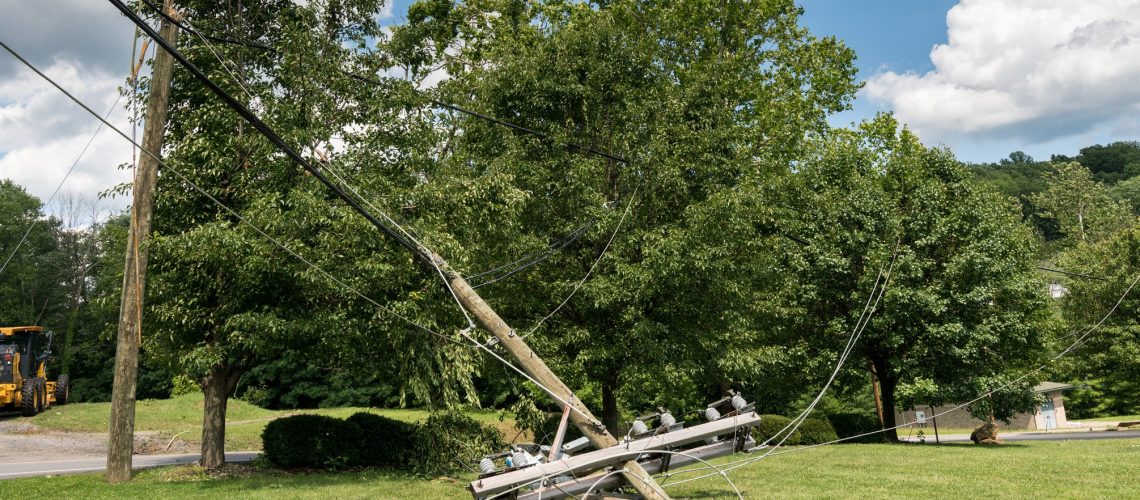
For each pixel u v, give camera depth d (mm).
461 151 21656
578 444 10172
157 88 15203
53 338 55188
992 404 27547
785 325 27094
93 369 55031
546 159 20188
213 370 17172
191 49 16016
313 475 16375
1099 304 44562
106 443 24391
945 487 12453
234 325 14617
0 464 18984
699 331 20094
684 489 12352
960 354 25328
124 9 7523
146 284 15742
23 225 59844
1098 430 42406
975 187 28219
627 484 9656
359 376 18484
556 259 19766
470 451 16875
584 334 18984
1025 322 27000
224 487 14250
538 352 18672
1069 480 13117
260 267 14453
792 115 31781
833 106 33719
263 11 17188
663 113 20875
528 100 20172
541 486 8719
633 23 30875
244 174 15836
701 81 22219
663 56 28422
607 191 20984
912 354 27000
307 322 15039
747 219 20688
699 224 19141
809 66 33000
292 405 46906
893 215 26984
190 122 15930
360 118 17250
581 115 20750
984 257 25422
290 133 15352
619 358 20047
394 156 17562
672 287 19125
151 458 21172
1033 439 32469
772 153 30875
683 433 9641
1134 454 18172
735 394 10516
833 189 28844
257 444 25500
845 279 27391
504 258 19406
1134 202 99375
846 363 27828
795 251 27547
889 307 25609
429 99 17859
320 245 14898
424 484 14922
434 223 16328
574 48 20812
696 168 20766
